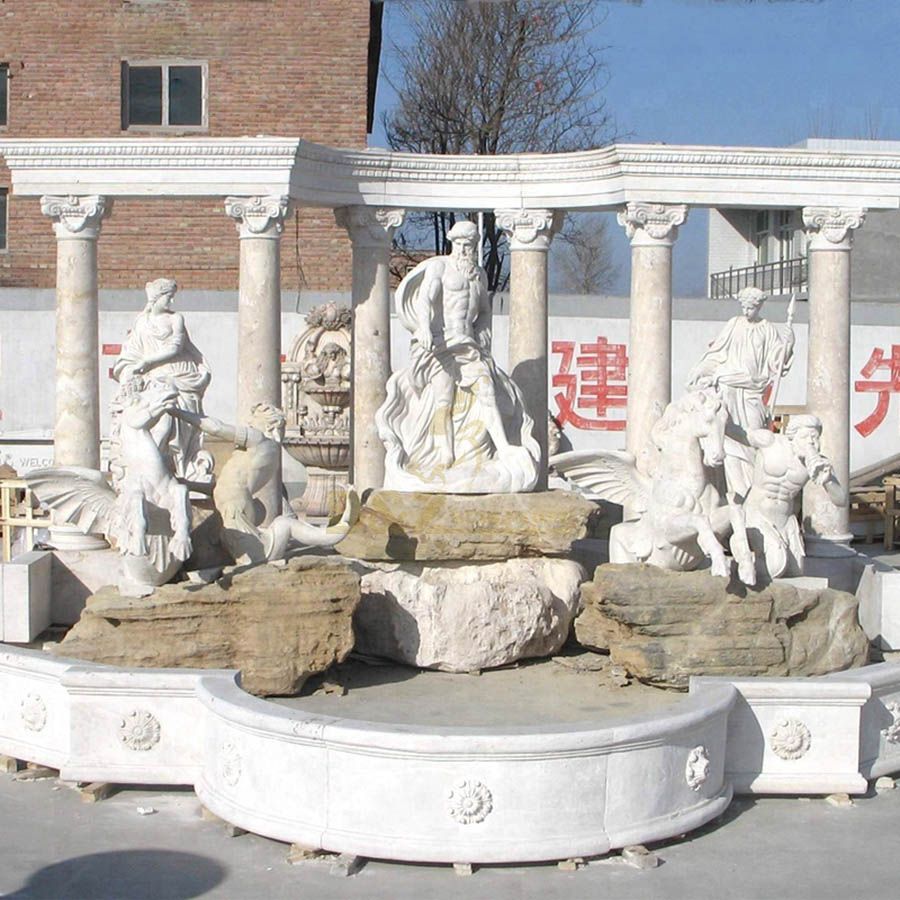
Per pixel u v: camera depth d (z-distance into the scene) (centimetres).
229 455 1716
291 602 1318
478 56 4044
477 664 1433
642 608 1331
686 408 1418
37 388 2556
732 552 1377
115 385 2542
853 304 2697
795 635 1343
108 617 1300
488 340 1625
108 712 1245
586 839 1092
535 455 1575
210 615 1304
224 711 1152
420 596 1442
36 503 2011
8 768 1305
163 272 2756
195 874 1065
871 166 1753
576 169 1788
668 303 1748
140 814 1191
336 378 2269
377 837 1085
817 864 1098
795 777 1244
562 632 1496
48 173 1681
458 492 1525
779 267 3303
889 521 2345
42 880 1050
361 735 1078
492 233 4166
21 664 1296
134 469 1352
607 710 1293
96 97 2786
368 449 1822
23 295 2548
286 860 1094
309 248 2772
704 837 1155
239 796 1152
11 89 2783
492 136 4081
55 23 2775
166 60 2786
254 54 2791
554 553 1503
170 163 1675
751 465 1577
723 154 1716
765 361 1700
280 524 1433
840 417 1781
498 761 1076
